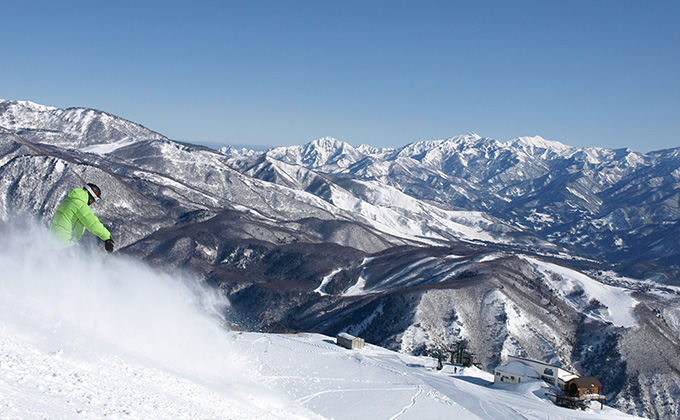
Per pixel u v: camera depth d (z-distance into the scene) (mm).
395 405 46031
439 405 48781
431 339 141375
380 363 68812
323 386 47594
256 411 13656
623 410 130250
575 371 142125
